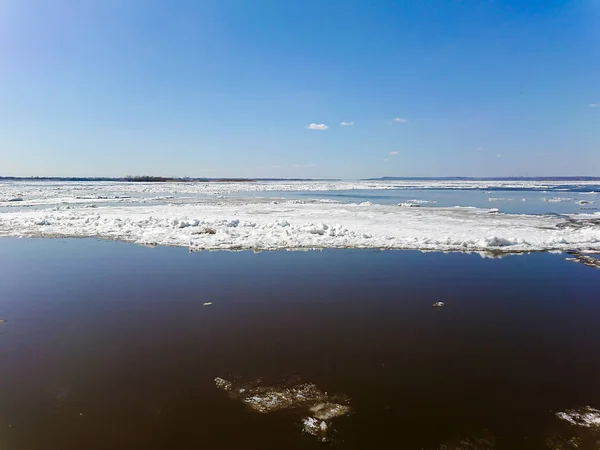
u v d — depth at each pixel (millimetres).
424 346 6332
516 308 8117
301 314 7793
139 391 4980
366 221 21453
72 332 6941
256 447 3893
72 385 5148
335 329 7031
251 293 9203
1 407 4648
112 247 14609
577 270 11234
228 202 38438
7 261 12430
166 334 6832
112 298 8852
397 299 8734
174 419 4375
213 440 4008
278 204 35438
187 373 5441
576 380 5266
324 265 11844
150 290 9445
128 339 6625
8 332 6953
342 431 4156
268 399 4781
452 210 28969
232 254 13391
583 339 6609
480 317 7621
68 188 74000
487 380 5258
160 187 85312
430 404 4676
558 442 3998
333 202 38906
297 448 3879
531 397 4836
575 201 40656
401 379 5273
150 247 14594
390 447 3895
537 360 5848
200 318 7594
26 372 5504
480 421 4344
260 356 5965
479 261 12352
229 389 5016
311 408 4594
